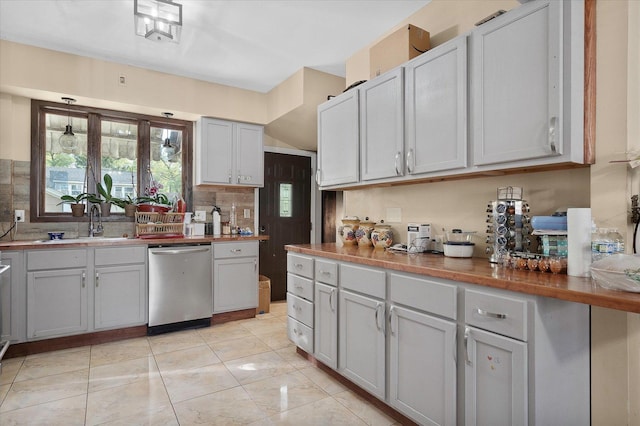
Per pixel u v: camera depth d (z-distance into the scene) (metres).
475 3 2.18
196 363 2.64
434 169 2.02
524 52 1.59
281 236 4.69
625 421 1.42
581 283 1.29
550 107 1.49
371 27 2.80
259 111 4.18
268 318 3.83
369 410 2.03
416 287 1.75
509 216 1.80
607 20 1.49
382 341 1.93
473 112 1.82
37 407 2.03
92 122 3.53
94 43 3.05
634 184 1.47
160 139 3.93
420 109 2.11
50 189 3.37
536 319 1.29
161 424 1.87
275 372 2.50
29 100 3.24
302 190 4.87
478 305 1.47
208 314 3.53
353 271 2.16
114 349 2.91
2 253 2.66
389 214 2.81
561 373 1.38
